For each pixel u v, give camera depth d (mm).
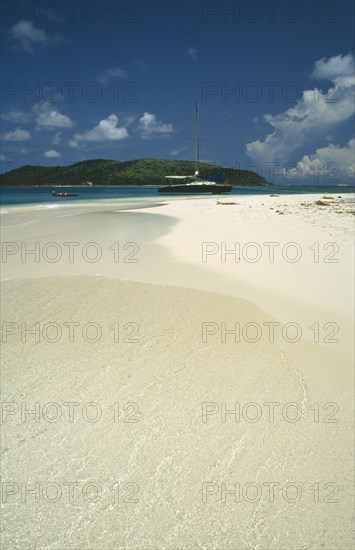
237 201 32656
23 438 3510
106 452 3371
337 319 5934
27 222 18453
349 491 3088
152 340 5359
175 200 39000
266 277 7973
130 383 4359
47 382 4359
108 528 2748
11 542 2652
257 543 2703
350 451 3436
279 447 3465
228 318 6090
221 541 2697
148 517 2824
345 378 4484
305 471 3240
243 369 4668
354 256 9062
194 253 10273
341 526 2828
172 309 6473
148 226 16156
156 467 3227
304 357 4938
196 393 4199
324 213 18453
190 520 2816
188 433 3605
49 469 3197
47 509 2867
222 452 3398
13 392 4172
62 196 51781
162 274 8461
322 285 7316
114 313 6305
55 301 6859
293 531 2785
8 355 4926
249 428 3680
